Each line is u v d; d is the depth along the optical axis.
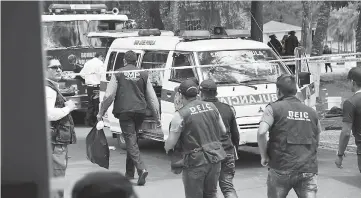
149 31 10.64
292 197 7.08
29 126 0.91
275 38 20.72
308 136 4.80
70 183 6.17
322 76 20.19
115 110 7.72
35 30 0.89
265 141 4.81
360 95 6.11
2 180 0.91
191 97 5.28
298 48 10.80
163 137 9.33
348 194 7.21
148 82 7.79
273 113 4.82
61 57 15.09
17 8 0.89
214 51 9.11
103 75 10.89
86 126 14.08
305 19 17.88
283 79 4.96
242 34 10.09
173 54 9.35
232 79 8.93
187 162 5.16
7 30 0.89
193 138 5.15
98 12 16.58
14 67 0.89
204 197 5.41
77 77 14.14
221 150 5.25
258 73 9.11
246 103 8.68
